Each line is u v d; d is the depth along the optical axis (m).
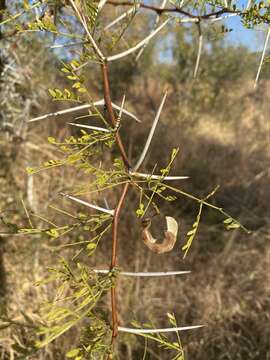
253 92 7.11
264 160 5.48
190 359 2.87
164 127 5.16
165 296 3.16
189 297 3.22
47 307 0.63
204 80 6.54
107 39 1.07
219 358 2.89
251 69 7.32
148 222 0.75
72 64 0.72
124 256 3.30
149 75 7.00
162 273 0.81
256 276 3.42
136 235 3.38
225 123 6.73
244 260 3.55
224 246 3.76
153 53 6.68
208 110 6.89
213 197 4.33
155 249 0.73
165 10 1.02
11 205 2.93
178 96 6.59
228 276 3.43
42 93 3.40
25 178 3.31
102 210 0.76
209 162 4.91
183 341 2.93
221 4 0.92
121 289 2.98
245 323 3.13
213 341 2.96
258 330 3.07
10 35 1.78
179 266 3.41
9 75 2.79
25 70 2.87
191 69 6.64
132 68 5.99
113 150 2.96
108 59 0.73
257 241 3.84
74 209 3.14
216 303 3.14
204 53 6.71
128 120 4.97
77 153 0.72
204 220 4.11
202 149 5.26
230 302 3.18
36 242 2.88
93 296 0.66
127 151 4.56
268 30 0.89
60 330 0.55
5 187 3.09
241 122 6.80
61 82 3.55
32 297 2.75
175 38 6.43
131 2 1.09
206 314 3.04
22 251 2.87
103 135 0.73
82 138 0.72
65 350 2.41
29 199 3.06
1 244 2.79
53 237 0.77
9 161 3.21
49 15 0.92
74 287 0.72
